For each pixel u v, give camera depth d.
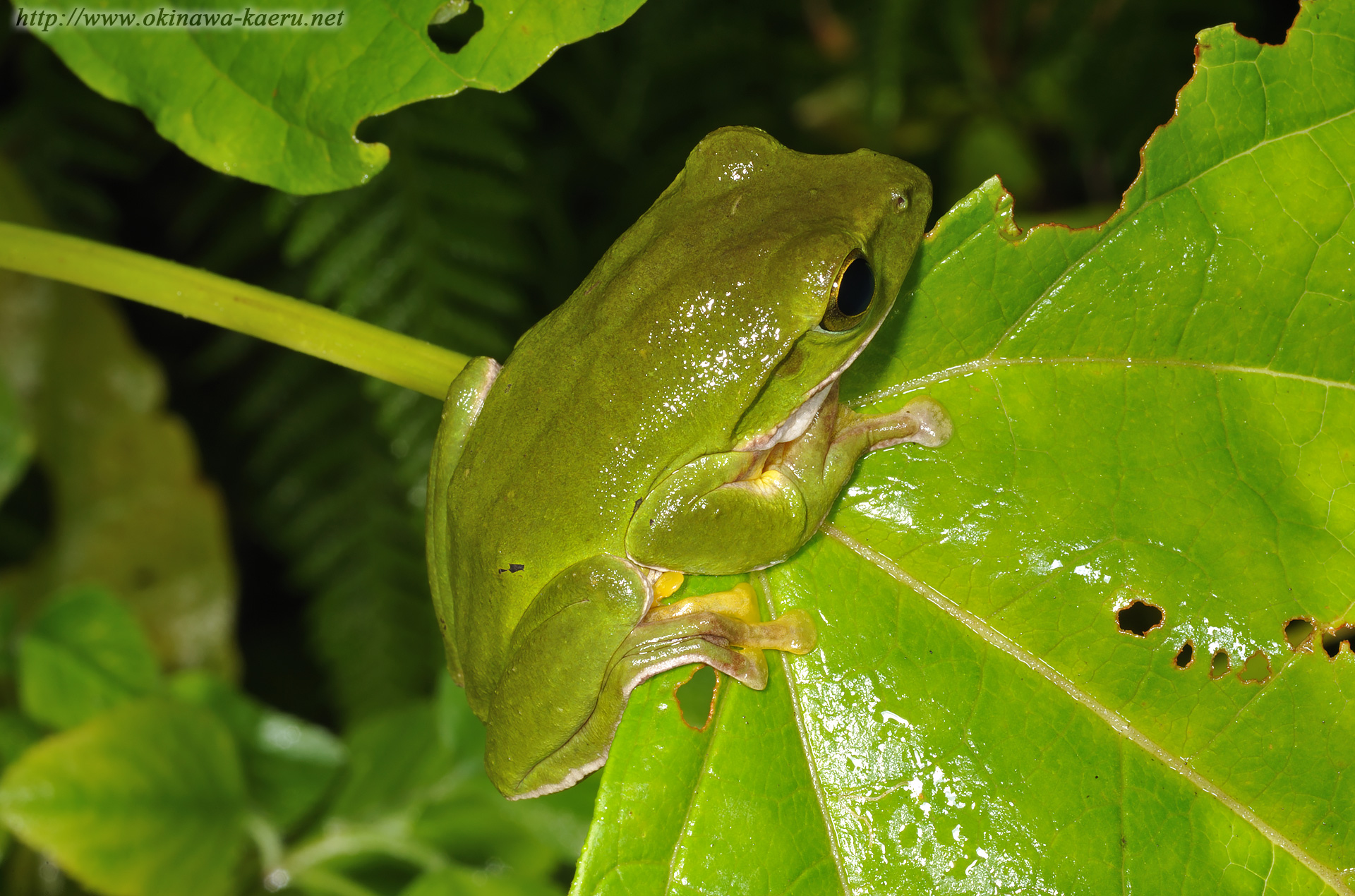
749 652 0.30
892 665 0.31
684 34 0.46
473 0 0.31
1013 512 0.31
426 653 0.44
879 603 0.31
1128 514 0.31
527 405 0.31
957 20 0.45
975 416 0.31
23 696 0.36
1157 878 0.30
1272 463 0.31
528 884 0.34
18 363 0.40
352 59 0.31
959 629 0.31
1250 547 0.31
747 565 0.31
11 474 0.36
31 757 0.34
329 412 0.44
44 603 0.40
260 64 0.32
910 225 0.31
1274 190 0.31
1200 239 0.31
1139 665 0.31
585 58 0.46
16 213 0.39
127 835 0.35
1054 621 0.31
